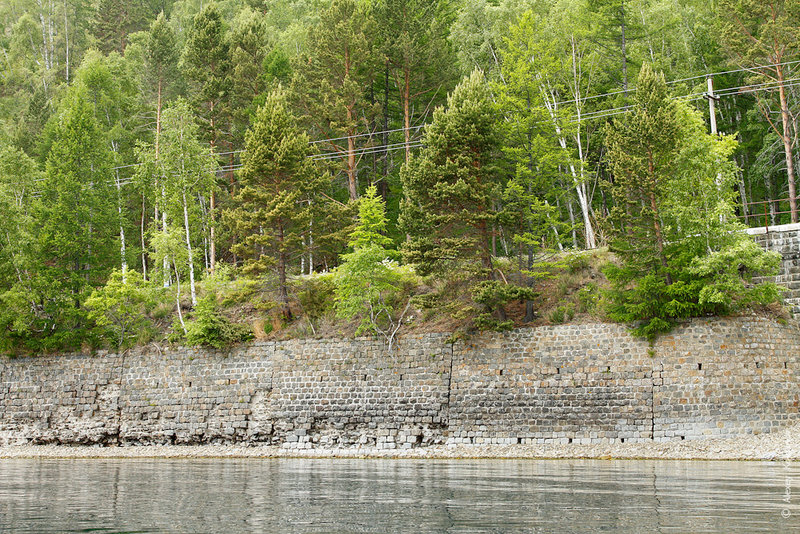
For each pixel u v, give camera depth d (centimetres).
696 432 3222
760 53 4238
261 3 9569
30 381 4528
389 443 3706
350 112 5194
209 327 4106
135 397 4275
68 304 4622
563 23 5116
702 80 5166
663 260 3478
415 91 5566
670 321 3375
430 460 3303
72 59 10150
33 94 8619
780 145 4512
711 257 3259
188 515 1700
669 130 3497
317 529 1496
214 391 4109
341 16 5400
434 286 4041
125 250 5091
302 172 4272
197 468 3062
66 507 1858
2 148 5444
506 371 3581
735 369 3244
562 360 3500
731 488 2030
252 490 2177
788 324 3381
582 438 3391
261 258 4156
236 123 5672
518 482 2281
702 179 3491
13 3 10981
